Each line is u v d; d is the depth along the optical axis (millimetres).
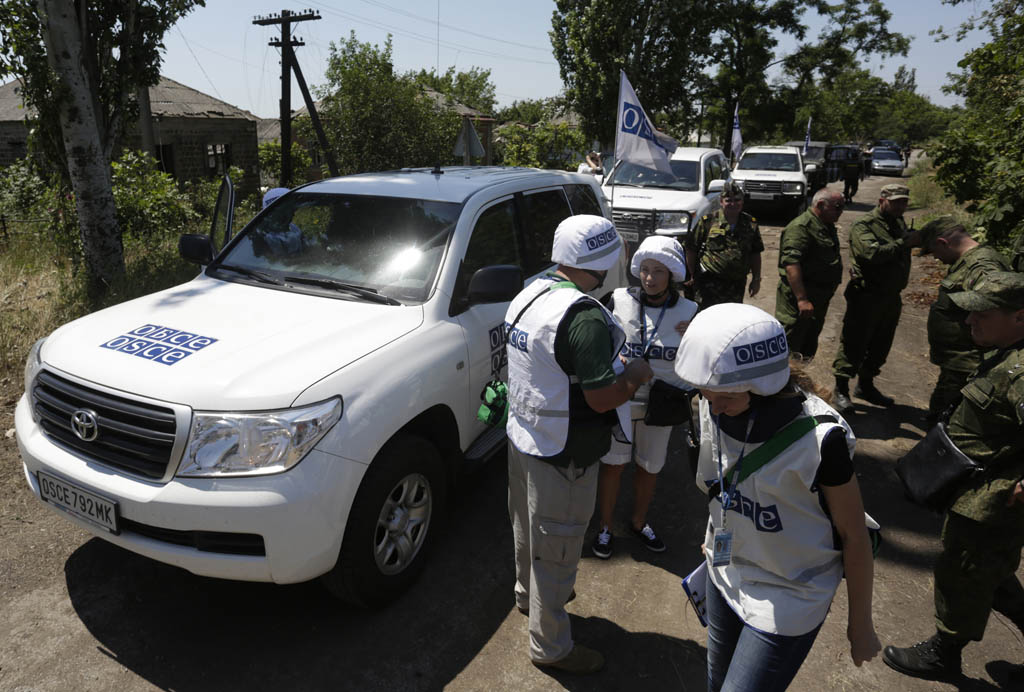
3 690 2625
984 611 2613
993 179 8766
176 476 2600
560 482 2455
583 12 20875
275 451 2592
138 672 2750
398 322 3273
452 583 3340
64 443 2895
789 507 1748
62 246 9008
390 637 2979
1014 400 2260
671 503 4188
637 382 2330
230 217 4434
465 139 11039
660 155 5922
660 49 21172
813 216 4941
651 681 2803
